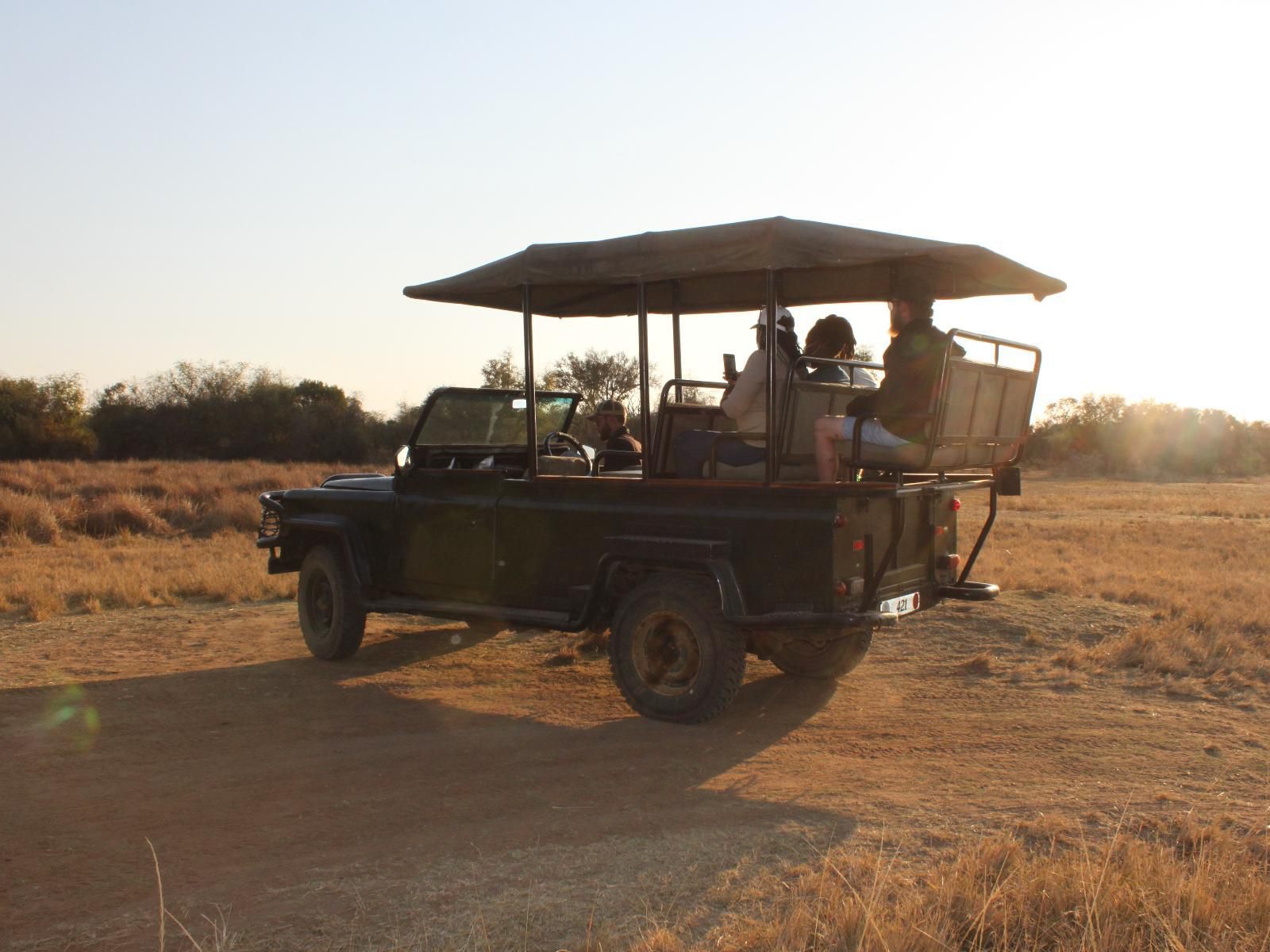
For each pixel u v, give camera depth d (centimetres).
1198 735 634
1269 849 444
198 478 2661
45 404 5016
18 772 576
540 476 732
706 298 816
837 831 476
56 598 1103
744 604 627
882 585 652
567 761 596
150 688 768
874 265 700
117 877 438
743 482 638
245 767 584
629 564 683
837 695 743
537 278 691
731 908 396
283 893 419
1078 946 347
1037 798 523
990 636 898
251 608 1105
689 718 658
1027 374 691
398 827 493
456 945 370
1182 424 5516
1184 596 1043
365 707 717
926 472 641
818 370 723
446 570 780
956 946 347
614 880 425
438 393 798
